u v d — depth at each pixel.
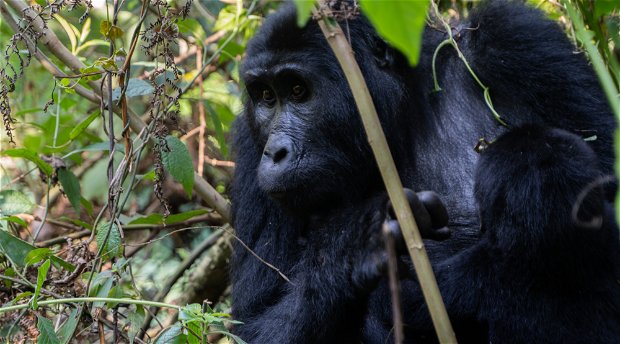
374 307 8.06
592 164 6.99
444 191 8.63
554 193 6.85
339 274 7.16
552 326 6.84
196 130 11.99
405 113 8.42
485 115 8.81
